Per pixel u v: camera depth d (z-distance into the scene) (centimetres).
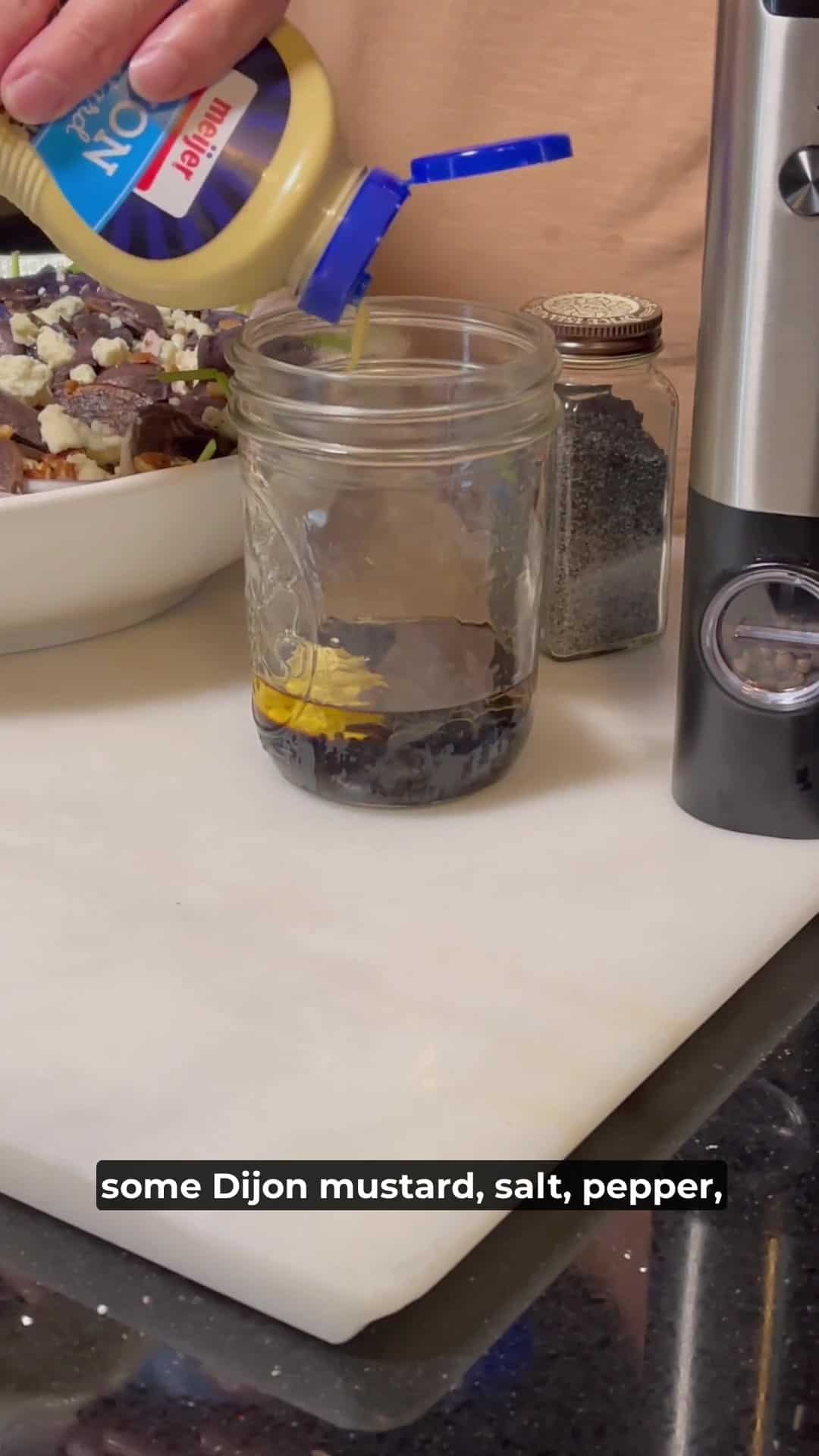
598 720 69
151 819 63
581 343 68
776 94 55
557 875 61
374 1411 49
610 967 57
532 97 80
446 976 57
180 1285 51
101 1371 49
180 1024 56
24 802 64
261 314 66
